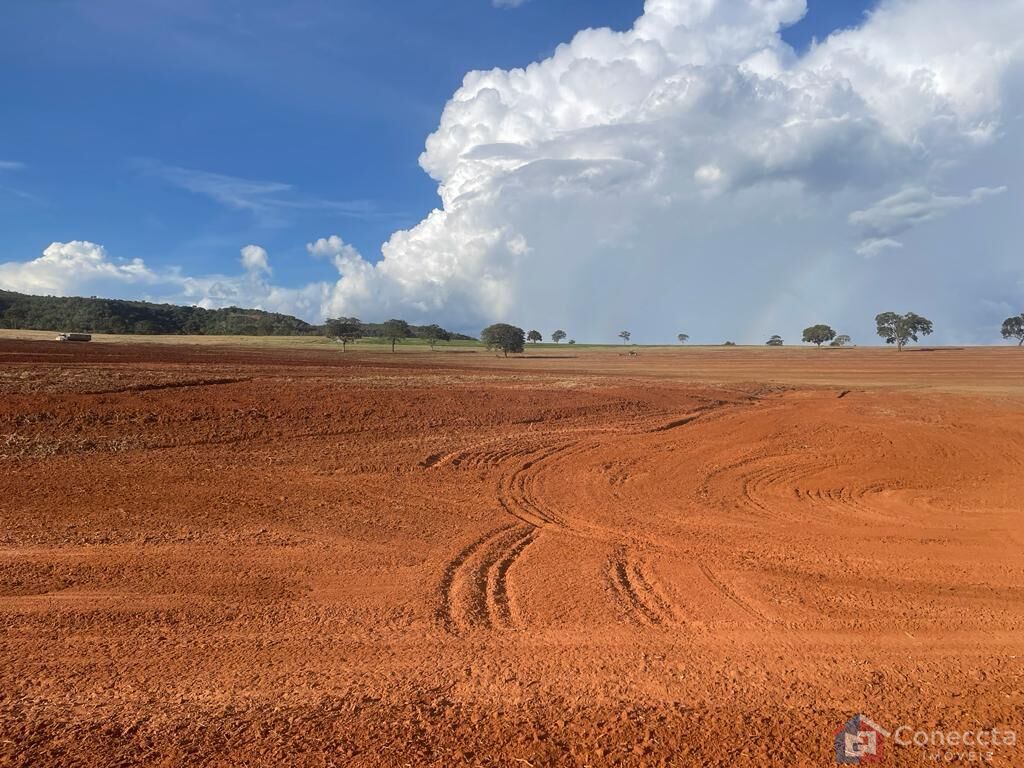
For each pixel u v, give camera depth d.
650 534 10.45
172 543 9.04
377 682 5.30
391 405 20.92
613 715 4.83
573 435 19.97
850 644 6.28
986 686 5.43
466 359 81.75
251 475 13.41
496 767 4.21
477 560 8.81
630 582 8.08
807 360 86.19
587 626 6.62
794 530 10.93
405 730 4.57
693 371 63.19
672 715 4.85
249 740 4.41
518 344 93.12
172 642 6.02
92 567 7.98
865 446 19.55
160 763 4.15
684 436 20.77
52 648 5.84
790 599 7.54
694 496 13.41
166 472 13.22
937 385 45.62
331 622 6.60
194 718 4.68
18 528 9.40
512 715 4.80
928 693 5.30
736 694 5.21
